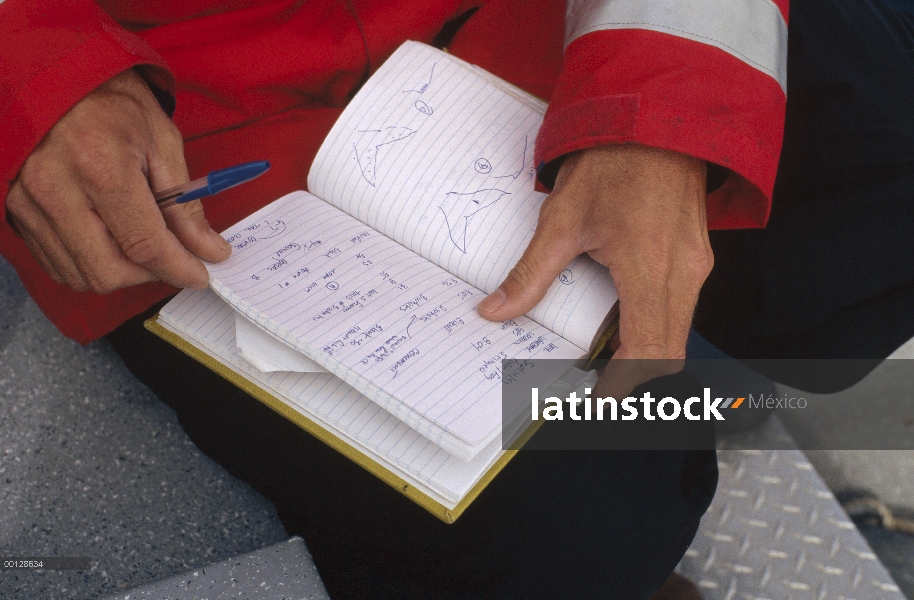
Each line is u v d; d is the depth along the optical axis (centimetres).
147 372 106
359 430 73
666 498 91
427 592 87
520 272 81
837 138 108
